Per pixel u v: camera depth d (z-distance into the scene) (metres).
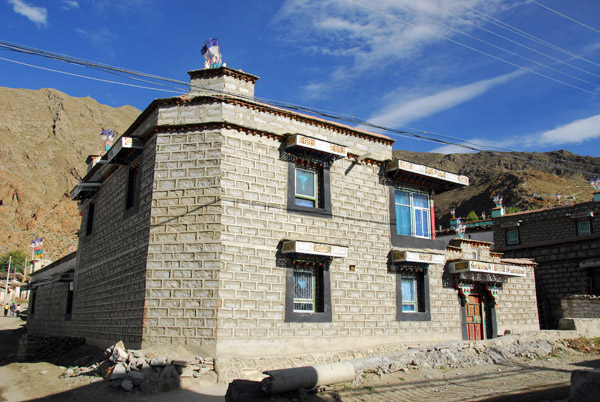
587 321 22.64
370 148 20.44
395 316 19.69
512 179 119.38
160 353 14.59
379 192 20.44
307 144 17.64
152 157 17.34
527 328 25.14
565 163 156.12
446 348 17.80
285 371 12.22
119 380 13.55
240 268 16.06
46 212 141.25
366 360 15.14
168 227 16.39
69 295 26.67
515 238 37.41
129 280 17.58
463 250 23.39
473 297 23.39
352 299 18.58
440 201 135.88
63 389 14.06
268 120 17.70
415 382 14.63
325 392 13.01
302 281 17.75
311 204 18.55
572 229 34.62
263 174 17.23
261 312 16.16
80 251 24.98
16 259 94.94
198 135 16.91
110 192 21.55
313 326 17.27
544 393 13.18
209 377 14.41
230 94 15.56
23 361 21.81
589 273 28.58
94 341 20.59
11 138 182.00
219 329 15.23
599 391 9.61
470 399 12.69
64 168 181.25
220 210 16.14
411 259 19.73
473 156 187.12
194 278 15.78
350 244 18.98
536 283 31.02
